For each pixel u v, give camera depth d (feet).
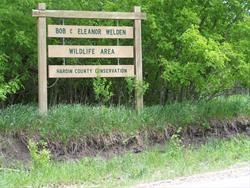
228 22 47.52
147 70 47.73
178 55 45.65
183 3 45.57
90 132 39.19
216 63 41.22
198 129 43.80
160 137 41.42
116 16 43.21
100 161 35.76
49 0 44.19
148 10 45.34
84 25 44.96
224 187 24.64
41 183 29.37
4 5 41.68
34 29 43.86
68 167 33.55
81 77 42.63
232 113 46.91
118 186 27.53
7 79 43.75
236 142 41.01
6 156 36.19
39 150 37.17
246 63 45.03
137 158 36.19
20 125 38.17
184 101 48.08
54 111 40.93
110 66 43.27
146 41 46.73
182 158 35.50
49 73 41.42
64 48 41.91
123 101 47.32
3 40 41.73
